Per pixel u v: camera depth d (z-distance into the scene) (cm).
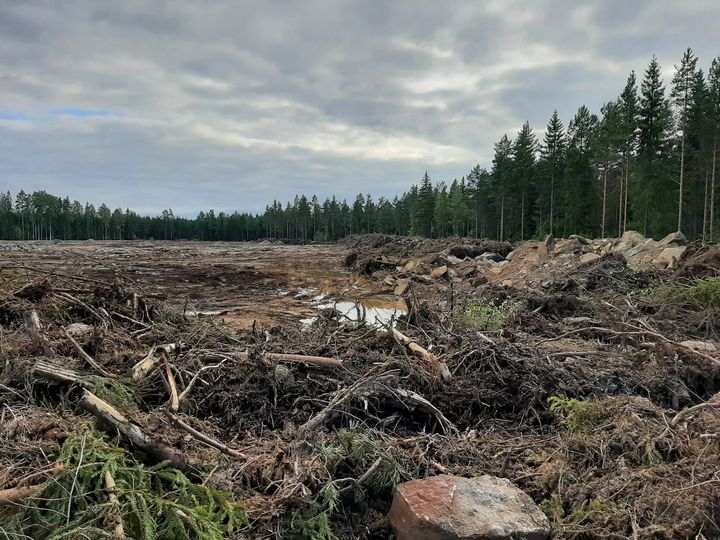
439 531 269
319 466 326
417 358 527
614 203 3816
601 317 811
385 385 451
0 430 325
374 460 340
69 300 621
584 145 4069
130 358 484
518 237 4700
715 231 2861
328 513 296
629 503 302
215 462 325
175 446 323
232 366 486
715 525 276
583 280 1030
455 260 1930
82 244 4850
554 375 511
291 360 490
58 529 230
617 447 369
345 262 2416
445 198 6225
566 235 3991
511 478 354
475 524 274
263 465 332
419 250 2595
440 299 1181
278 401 447
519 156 4462
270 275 1959
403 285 1557
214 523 264
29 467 280
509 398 481
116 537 225
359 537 299
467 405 470
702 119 2822
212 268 2156
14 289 639
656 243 1438
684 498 294
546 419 463
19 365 427
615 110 3588
